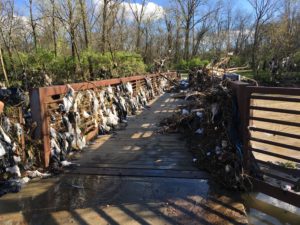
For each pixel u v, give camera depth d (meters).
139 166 4.98
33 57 9.98
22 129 4.52
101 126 7.09
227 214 3.51
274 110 3.70
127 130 7.50
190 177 4.51
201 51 45.72
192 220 3.39
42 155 4.79
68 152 5.46
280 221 3.41
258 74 20.91
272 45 24.77
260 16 37.25
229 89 4.92
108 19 12.91
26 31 11.81
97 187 4.25
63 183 4.38
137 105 10.55
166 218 3.44
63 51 12.78
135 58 14.79
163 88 17.88
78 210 3.63
